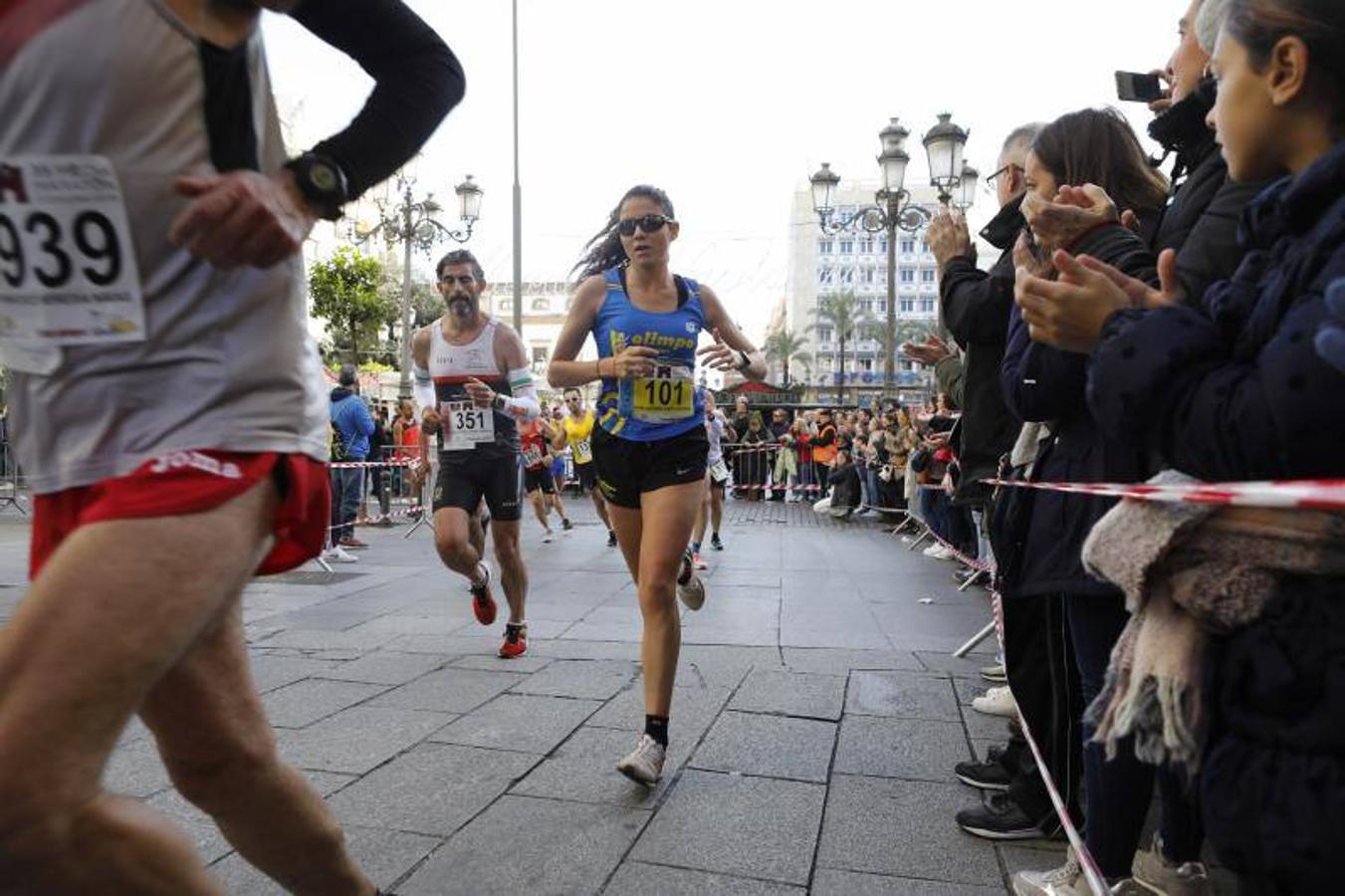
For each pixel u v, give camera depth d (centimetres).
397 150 142
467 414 451
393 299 3306
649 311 324
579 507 1605
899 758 310
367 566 827
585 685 404
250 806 148
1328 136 116
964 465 283
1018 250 201
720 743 325
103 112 124
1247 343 111
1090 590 195
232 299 133
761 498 1845
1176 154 229
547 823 255
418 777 290
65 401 134
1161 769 190
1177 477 133
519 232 1728
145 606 114
